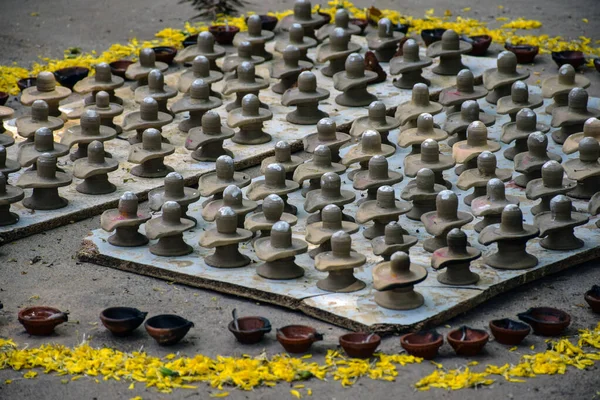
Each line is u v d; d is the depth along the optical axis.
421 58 13.95
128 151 12.10
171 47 15.41
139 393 7.56
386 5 17.84
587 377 7.75
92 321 8.72
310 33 15.33
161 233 9.53
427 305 8.61
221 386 7.61
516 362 7.96
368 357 7.97
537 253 9.59
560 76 12.40
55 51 15.82
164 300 9.09
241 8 17.66
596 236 9.92
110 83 13.08
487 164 10.42
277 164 10.23
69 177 10.70
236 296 9.12
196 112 12.45
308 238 9.29
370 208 9.82
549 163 10.12
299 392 7.54
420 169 10.40
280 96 13.66
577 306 8.91
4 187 10.20
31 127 11.48
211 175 10.50
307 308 8.70
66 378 7.78
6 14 17.38
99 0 18.14
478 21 16.97
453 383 7.58
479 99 13.37
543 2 17.95
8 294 9.22
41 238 10.30
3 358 8.00
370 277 9.13
